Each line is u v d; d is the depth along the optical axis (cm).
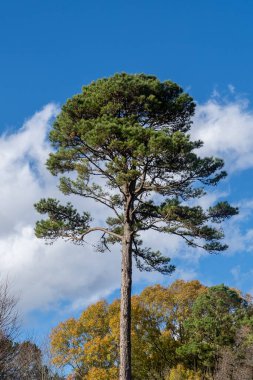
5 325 1595
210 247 2145
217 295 4291
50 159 2125
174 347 4109
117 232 2297
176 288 4778
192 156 1925
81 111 2108
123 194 2108
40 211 2227
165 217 2092
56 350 3775
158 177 2028
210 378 3856
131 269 2033
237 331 4041
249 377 3703
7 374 1606
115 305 4072
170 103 2142
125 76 2105
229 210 2123
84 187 2144
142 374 3847
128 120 2055
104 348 3738
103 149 2020
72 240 2175
